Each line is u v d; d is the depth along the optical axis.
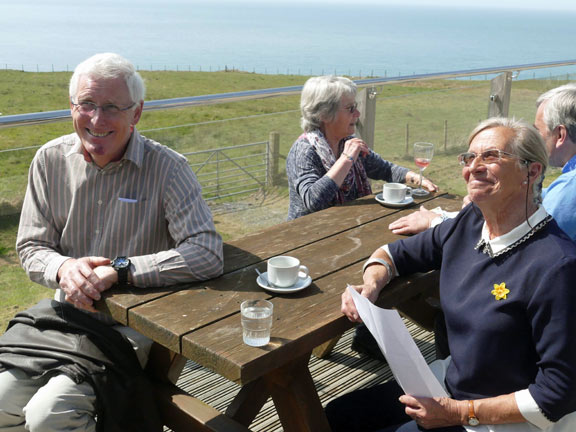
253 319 1.44
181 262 1.80
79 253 2.02
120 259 1.79
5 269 2.43
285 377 1.75
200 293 1.77
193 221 1.91
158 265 1.78
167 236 2.04
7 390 1.72
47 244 2.01
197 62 190.75
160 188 1.95
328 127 3.01
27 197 2.02
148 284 1.78
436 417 1.57
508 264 1.55
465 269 1.68
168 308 1.66
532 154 1.53
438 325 2.46
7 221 2.40
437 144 4.62
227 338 1.50
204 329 1.54
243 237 2.29
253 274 1.92
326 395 2.54
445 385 1.73
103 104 1.83
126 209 1.95
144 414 1.78
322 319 1.62
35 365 1.69
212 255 1.85
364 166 3.22
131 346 1.83
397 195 2.72
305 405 1.76
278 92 3.44
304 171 2.90
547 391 1.45
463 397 1.64
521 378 1.54
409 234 2.34
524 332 1.52
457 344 1.65
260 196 3.47
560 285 1.43
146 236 1.98
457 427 1.58
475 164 1.57
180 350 1.51
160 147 1.99
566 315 1.42
